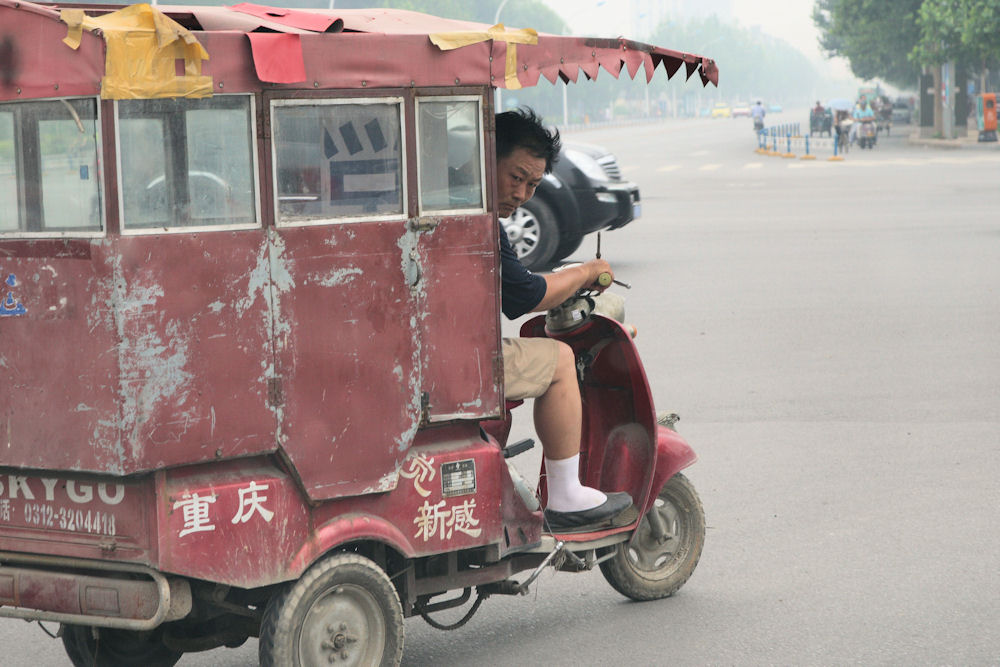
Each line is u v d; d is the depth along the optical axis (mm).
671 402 8898
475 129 4090
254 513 3705
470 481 4172
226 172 3615
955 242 17922
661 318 12297
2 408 3701
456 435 4211
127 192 3441
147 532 3572
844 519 6270
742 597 5270
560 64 4301
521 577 5699
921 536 5977
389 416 3949
